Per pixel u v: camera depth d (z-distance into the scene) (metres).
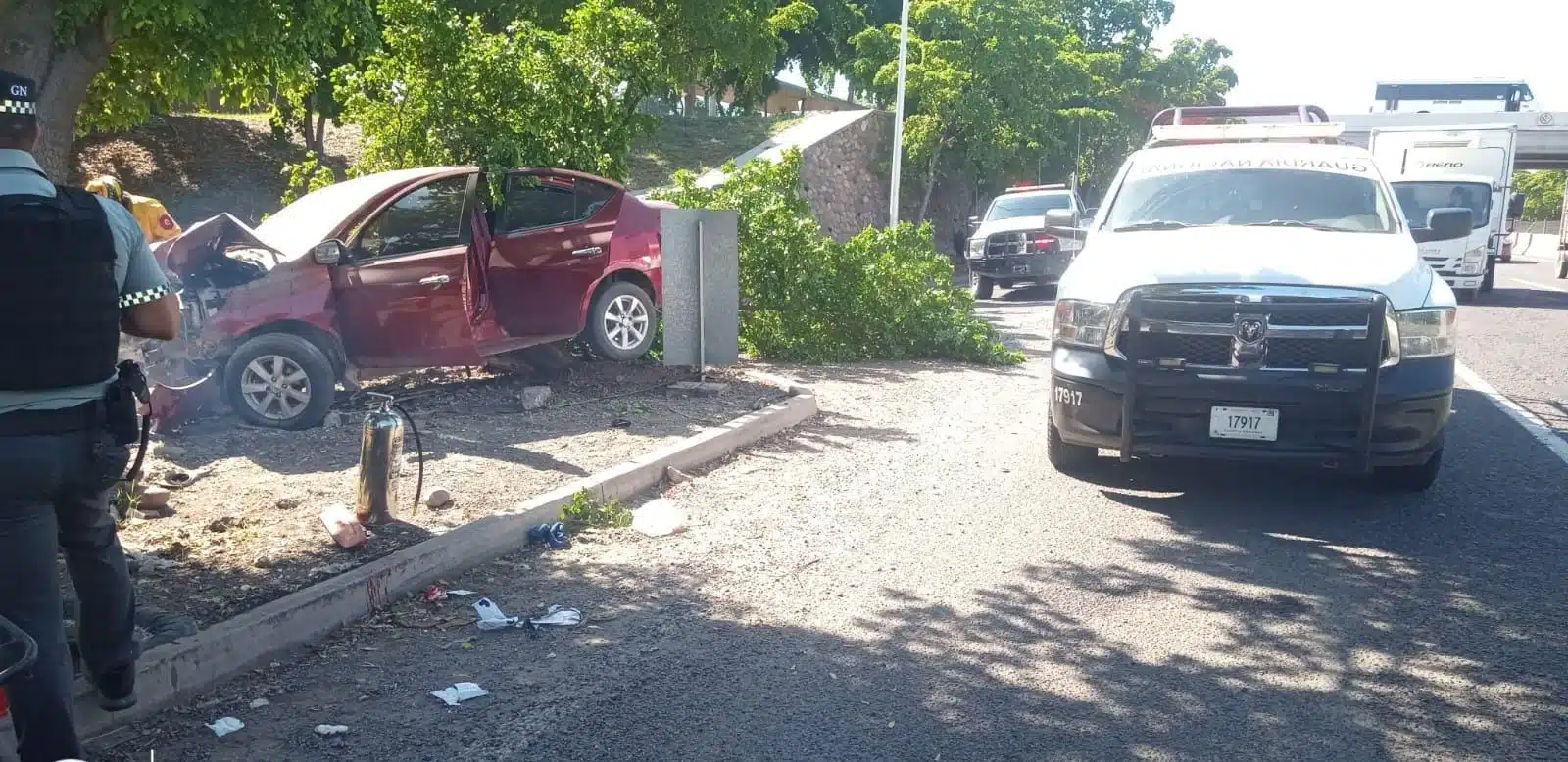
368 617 5.16
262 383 8.34
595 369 10.75
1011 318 18.52
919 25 33.56
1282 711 4.20
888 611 5.23
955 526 6.55
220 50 7.62
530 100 11.39
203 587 5.17
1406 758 3.84
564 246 9.90
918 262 13.34
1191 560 5.93
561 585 5.61
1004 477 7.68
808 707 4.25
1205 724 4.09
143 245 3.51
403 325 8.82
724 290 10.12
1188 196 8.20
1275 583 5.60
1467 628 5.00
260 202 20.47
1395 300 6.40
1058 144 36.75
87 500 3.43
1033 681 4.47
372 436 6.01
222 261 8.56
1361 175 8.17
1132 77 44.28
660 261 10.64
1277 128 9.91
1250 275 6.47
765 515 6.79
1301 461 6.37
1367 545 6.19
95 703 3.98
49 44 6.91
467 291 9.05
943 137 32.78
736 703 4.28
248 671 4.57
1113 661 4.66
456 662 4.68
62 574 5.23
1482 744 3.93
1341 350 6.29
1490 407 10.13
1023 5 31.95
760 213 12.70
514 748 3.93
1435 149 21.80
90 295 3.25
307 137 20.75
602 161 11.94
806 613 5.21
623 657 4.72
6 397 3.14
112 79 8.36
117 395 3.35
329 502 6.53
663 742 3.97
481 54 11.25
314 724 4.13
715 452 8.16
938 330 13.02
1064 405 6.96
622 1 19.20
